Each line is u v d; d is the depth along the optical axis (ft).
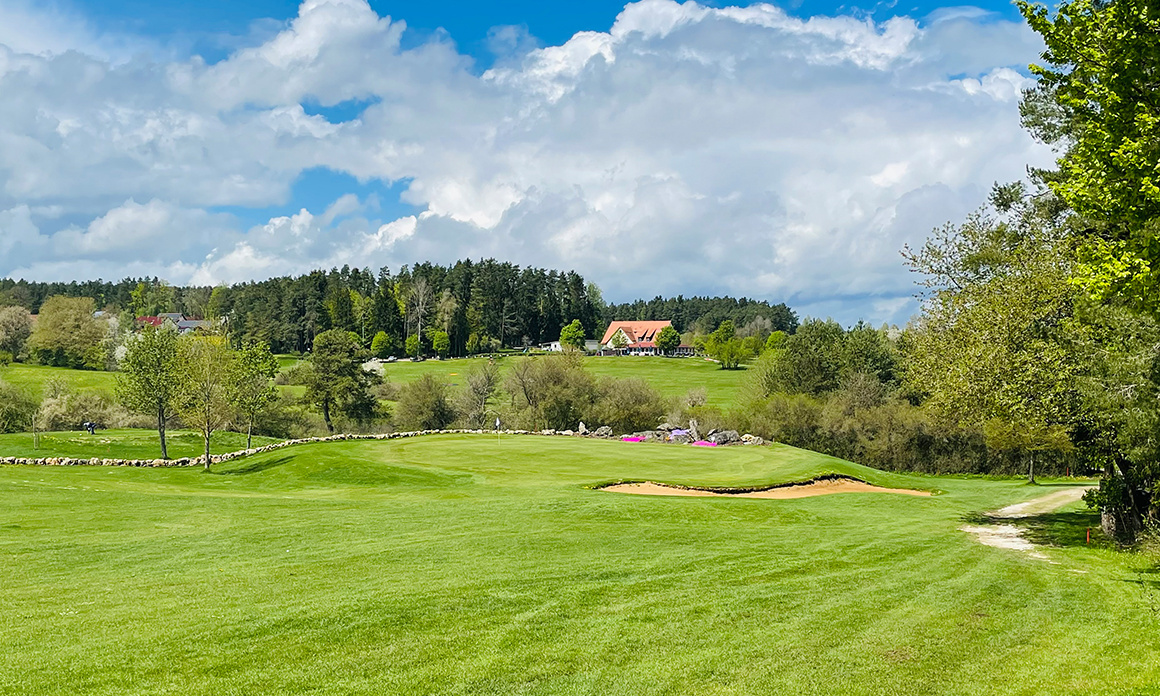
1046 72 52.21
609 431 223.92
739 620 43.34
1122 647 40.19
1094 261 48.70
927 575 57.26
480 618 42.22
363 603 44.04
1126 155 43.65
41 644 36.22
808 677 35.22
